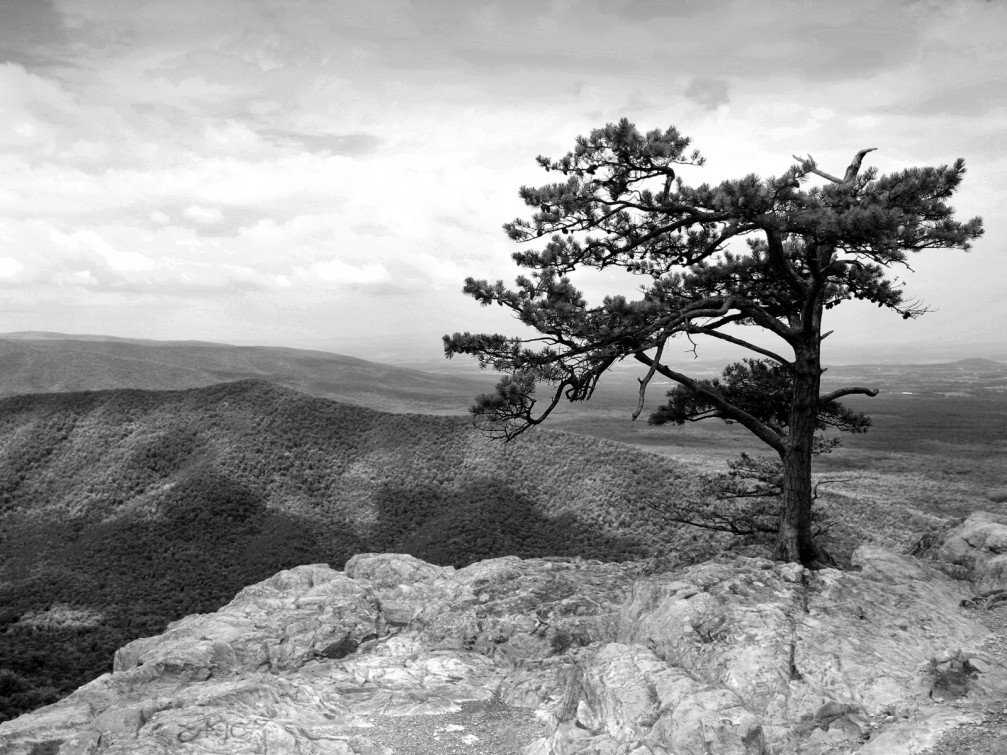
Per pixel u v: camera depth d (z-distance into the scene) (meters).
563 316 18.41
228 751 10.44
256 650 15.97
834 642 11.48
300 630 16.56
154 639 17.97
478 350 18.81
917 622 12.54
